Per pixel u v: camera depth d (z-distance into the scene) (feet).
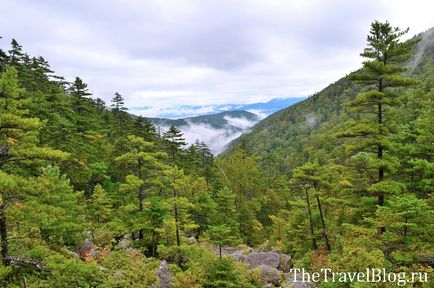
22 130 36.14
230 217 135.64
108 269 59.77
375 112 68.44
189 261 73.41
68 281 36.73
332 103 636.89
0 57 100.17
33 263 35.55
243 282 65.36
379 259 48.37
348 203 70.08
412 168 72.13
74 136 120.26
